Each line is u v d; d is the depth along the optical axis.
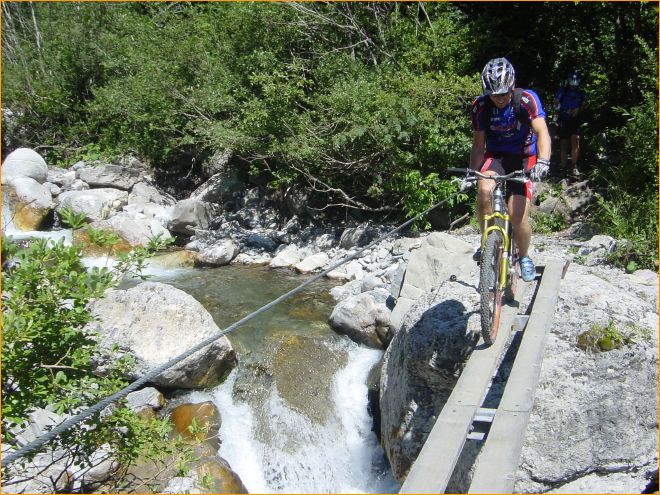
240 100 13.62
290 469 7.24
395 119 10.96
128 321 7.41
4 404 4.61
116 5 18.41
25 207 13.66
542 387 5.59
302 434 7.42
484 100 5.06
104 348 6.98
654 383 5.75
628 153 10.64
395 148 11.34
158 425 5.42
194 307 7.76
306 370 7.98
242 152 13.05
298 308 9.58
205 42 14.93
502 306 5.54
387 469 7.09
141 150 16.08
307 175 12.22
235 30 13.86
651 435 5.67
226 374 7.95
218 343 7.71
